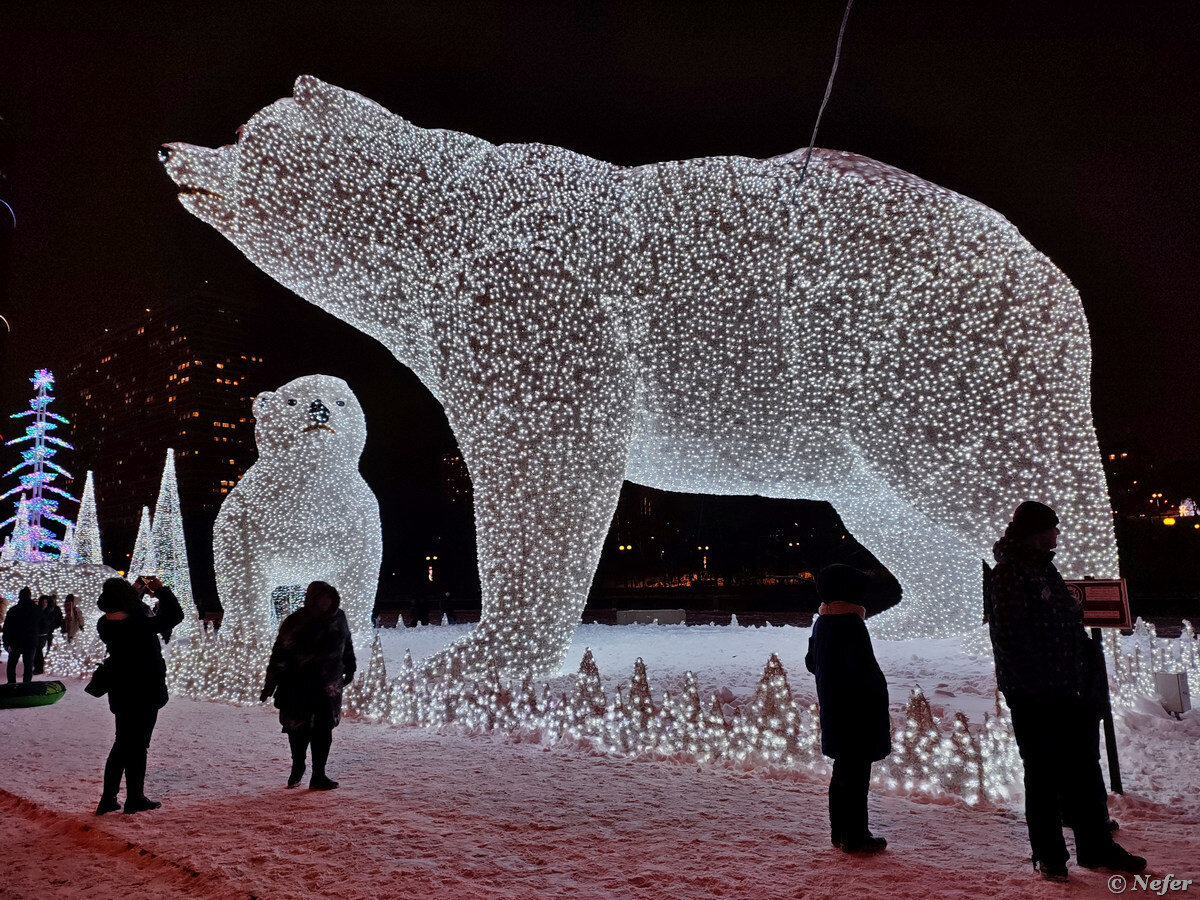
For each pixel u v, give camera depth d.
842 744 3.37
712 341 7.16
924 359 6.59
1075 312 6.55
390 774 4.80
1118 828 3.39
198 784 4.81
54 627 12.89
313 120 7.29
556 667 7.13
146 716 4.35
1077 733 3.11
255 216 7.32
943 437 6.54
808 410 7.02
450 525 42.66
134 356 121.88
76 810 4.34
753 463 7.54
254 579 9.74
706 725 4.98
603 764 4.93
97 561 17.59
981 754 4.12
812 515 35.69
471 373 7.21
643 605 30.92
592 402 7.12
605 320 7.22
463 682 6.36
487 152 7.66
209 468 110.44
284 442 10.19
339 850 3.51
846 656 3.42
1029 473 6.35
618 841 3.54
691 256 7.21
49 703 8.25
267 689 4.66
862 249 6.80
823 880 3.06
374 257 7.41
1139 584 26.59
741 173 7.29
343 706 6.75
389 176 7.39
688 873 3.17
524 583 7.00
